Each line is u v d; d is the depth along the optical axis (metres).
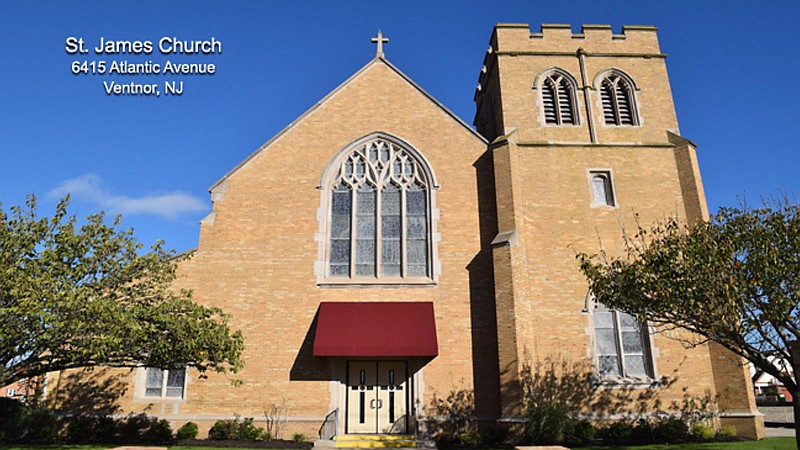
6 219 14.84
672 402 18.94
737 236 13.73
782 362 14.37
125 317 13.85
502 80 23.22
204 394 19.23
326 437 18.62
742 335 13.41
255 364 19.47
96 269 15.41
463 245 20.69
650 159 21.89
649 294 14.48
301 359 19.48
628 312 15.17
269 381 19.28
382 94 22.94
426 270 20.72
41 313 12.93
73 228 15.35
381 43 23.92
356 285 20.23
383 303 19.88
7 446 16.69
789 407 34.16
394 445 17.95
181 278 20.39
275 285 20.33
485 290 20.12
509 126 22.42
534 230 20.69
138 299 16.33
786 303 12.79
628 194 21.34
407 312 19.55
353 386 19.52
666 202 21.27
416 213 21.47
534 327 19.50
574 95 23.08
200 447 17.20
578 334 19.48
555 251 20.41
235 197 21.45
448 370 19.28
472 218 21.03
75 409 19.23
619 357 19.47
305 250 20.77
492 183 21.44
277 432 18.78
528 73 23.33
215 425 18.53
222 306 20.08
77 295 13.70
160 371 19.64
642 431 18.02
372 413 19.27
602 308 20.00
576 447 17.08
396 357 19.80
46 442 17.86
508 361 18.48
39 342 13.84
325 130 22.42
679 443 17.55
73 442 18.06
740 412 18.59
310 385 19.22
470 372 19.27
